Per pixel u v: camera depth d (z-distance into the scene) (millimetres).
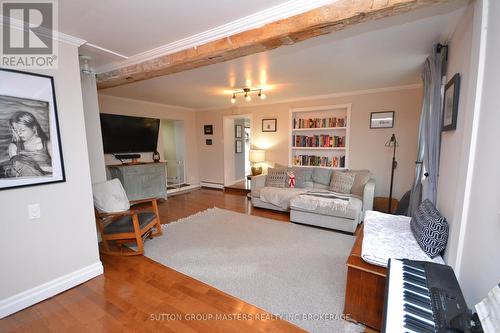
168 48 2203
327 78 3391
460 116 1482
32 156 1761
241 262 2439
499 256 959
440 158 1955
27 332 1559
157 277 2184
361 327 1582
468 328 810
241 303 1827
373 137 4203
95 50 2293
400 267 1250
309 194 3686
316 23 1524
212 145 6402
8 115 1639
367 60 2615
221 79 3404
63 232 1973
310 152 5023
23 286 1767
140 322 1633
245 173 7418
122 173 4367
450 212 1573
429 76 2311
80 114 2064
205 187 6656
